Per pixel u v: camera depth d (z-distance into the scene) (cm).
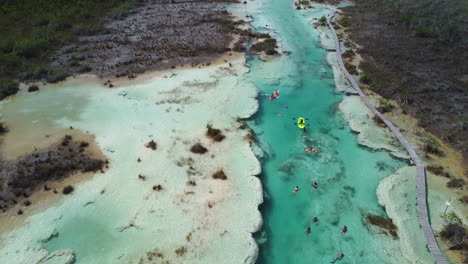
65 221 3506
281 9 9906
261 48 7331
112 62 6569
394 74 6425
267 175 4291
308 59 7075
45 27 7969
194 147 4434
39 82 5956
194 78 6031
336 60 7000
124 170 4122
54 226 3447
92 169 4116
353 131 5019
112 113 5122
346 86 6084
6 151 4381
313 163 4497
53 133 4712
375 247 3441
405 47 7506
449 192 4000
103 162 4228
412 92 5825
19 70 6300
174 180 4003
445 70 6569
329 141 4881
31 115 5091
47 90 5725
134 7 9594
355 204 3928
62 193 3803
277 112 5434
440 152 4578
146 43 7412
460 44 7481
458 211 3759
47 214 3566
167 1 10194
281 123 5203
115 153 4372
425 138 4841
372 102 5641
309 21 9044
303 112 5456
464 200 3872
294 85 6138
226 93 5647
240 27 8444
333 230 3631
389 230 3594
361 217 3769
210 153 4422
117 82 5928
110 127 4831
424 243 3441
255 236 3484
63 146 4462
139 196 3797
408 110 5434
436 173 4256
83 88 5766
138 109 5203
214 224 3525
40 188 3866
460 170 4303
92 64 6525
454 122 5119
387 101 5653
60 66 6456
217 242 3353
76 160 4234
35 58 6706
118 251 3250
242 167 4241
